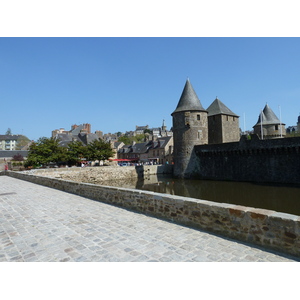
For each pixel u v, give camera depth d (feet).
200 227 16.08
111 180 120.57
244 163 95.14
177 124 115.44
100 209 22.93
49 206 25.00
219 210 14.93
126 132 425.69
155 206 19.72
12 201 28.50
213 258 11.73
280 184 82.02
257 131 139.64
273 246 12.31
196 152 111.34
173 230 16.03
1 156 171.42
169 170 142.72
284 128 136.26
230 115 129.70
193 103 114.01
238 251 12.42
